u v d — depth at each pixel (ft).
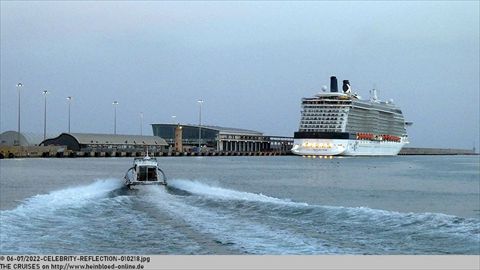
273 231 105.40
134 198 155.02
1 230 105.70
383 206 214.69
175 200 151.43
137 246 94.84
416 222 108.58
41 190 243.81
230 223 114.32
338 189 292.40
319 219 116.16
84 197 156.97
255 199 150.71
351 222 111.45
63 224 113.80
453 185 337.31
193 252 90.53
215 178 353.10
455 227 104.12
